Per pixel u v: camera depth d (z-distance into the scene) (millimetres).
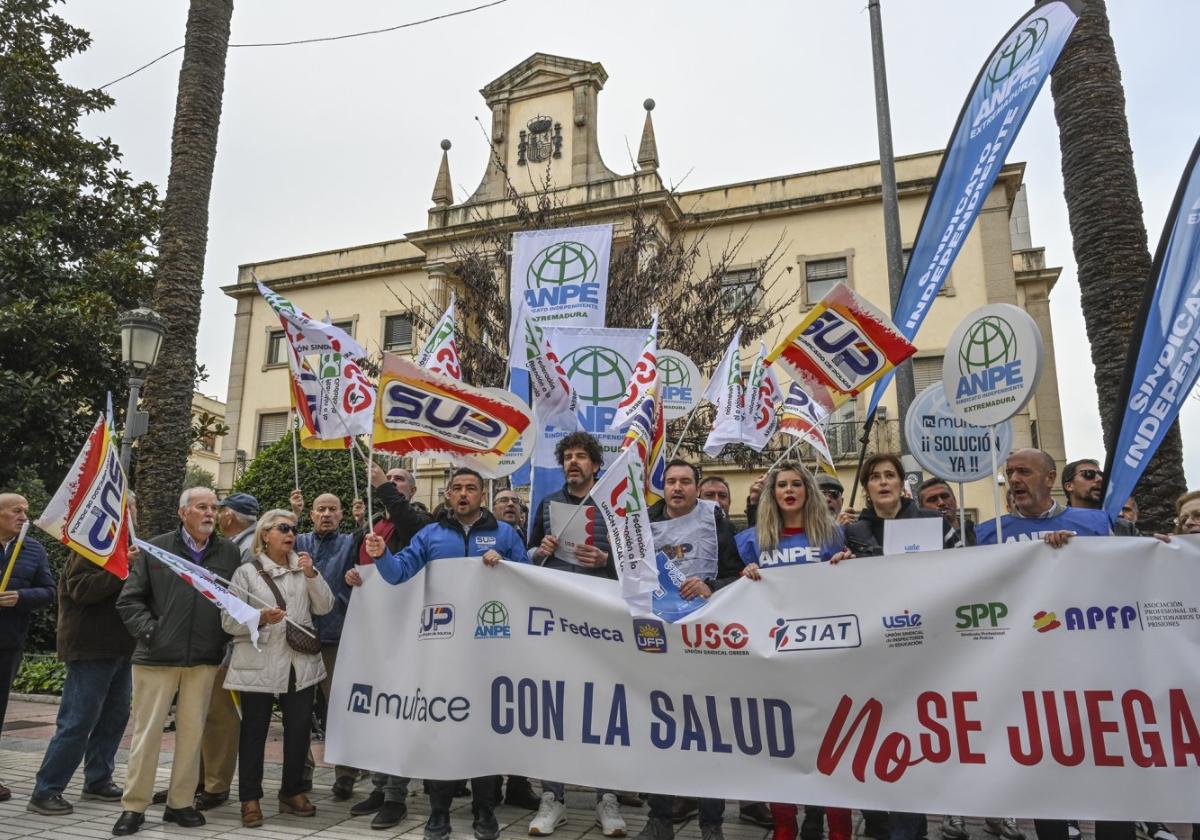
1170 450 6027
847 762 3770
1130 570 3600
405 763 4379
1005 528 4465
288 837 4457
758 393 6875
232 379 26328
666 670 4090
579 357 6234
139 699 4629
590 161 22094
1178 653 3486
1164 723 3451
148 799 4566
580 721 4176
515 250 6887
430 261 22453
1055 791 3496
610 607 4230
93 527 4395
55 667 10703
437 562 4613
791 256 20531
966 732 3645
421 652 4523
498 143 23172
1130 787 3432
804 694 3877
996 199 20156
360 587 4816
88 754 5328
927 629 3771
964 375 4785
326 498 5773
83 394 14844
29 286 14703
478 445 4805
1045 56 5859
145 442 9461
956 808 3584
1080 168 6691
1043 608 3652
